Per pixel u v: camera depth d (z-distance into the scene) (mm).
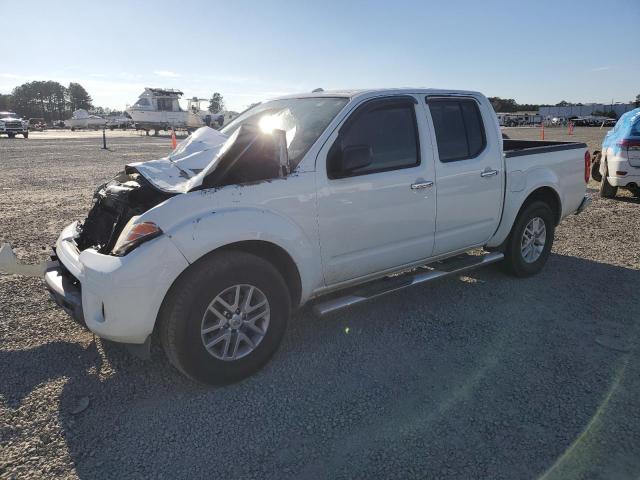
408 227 4172
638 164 9180
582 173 5887
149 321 3006
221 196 3207
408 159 4160
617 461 2594
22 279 5266
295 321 4344
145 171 3582
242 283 3250
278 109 4395
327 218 3652
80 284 3383
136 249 2986
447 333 4098
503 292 4984
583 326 4191
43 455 2670
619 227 7684
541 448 2701
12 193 10828
